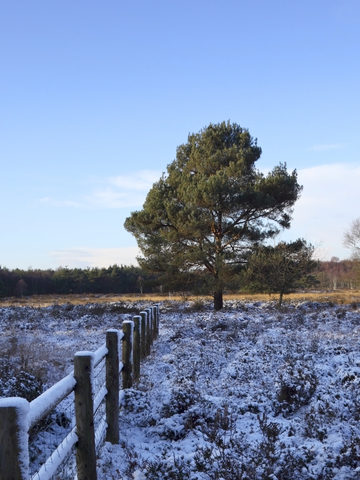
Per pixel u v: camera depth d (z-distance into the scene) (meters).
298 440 5.30
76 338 14.80
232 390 7.54
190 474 4.18
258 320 17.95
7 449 2.42
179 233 23.59
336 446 4.84
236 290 24.09
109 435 5.12
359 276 45.66
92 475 3.83
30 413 2.68
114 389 5.19
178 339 13.61
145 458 4.63
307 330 14.68
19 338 14.20
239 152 24.09
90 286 92.44
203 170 24.86
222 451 4.61
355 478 4.17
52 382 7.75
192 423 5.73
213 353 10.76
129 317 20.17
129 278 95.75
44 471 3.01
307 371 7.94
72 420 5.95
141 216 24.45
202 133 26.19
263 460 4.44
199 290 23.72
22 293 83.50
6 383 6.46
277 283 23.92
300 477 4.24
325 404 6.41
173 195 24.62
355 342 11.49
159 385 7.93
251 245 25.09
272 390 7.41
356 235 42.41
